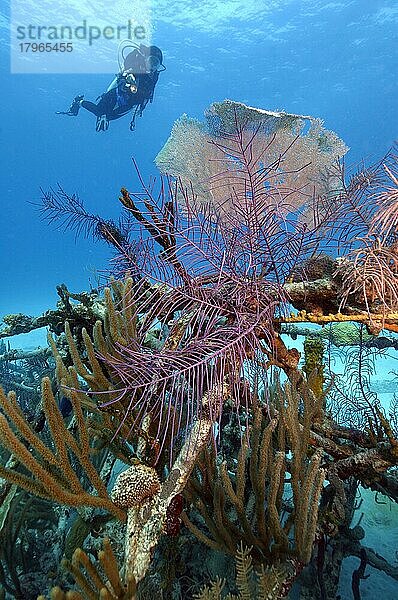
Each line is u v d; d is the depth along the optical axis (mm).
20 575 3660
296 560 2260
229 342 1791
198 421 1793
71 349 2383
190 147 3805
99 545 2895
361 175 2635
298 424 2396
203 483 2566
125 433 2307
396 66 54000
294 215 2846
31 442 1837
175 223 2133
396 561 4035
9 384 7477
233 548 2410
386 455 2674
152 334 2811
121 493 1797
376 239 2211
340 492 2758
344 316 2244
